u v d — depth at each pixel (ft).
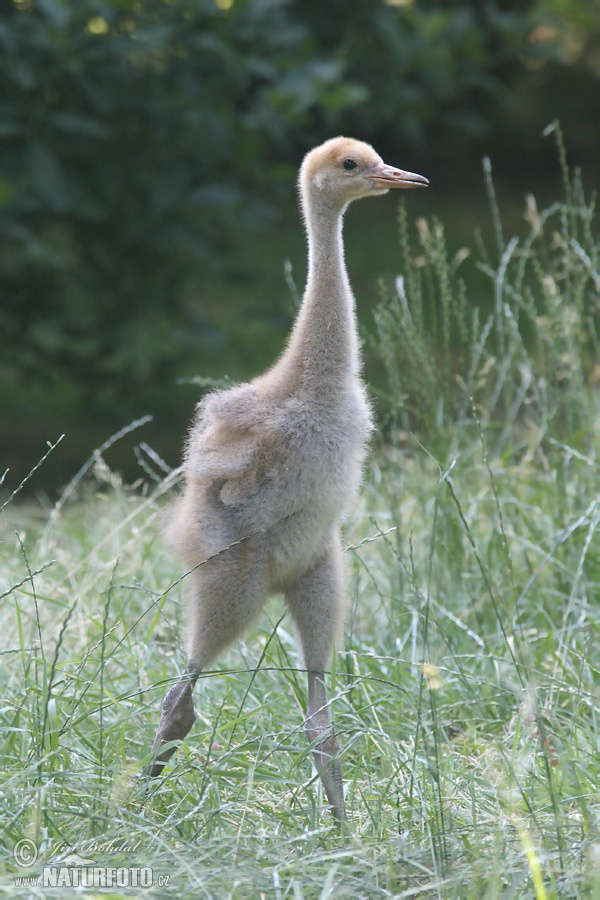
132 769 29.45
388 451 48.19
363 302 104.01
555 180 146.72
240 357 79.00
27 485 73.61
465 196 142.20
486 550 45.44
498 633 39.75
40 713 31.53
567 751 29.58
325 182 34.76
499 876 25.13
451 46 72.28
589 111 148.36
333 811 30.14
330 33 71.10
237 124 62.69
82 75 58.34
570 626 40.29
